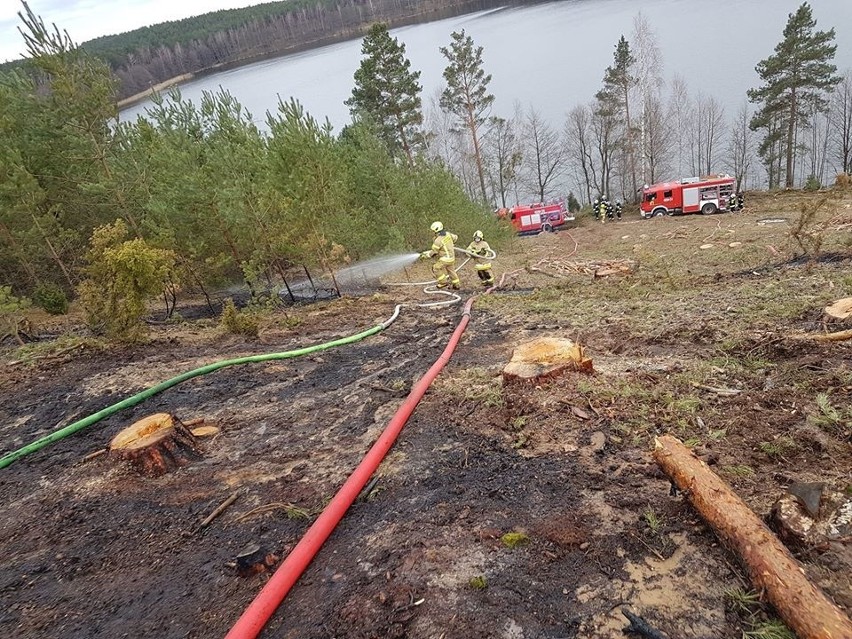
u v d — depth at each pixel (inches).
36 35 418.3
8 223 481.7
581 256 725.3
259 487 160.2
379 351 288.0
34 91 454.9
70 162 494.0
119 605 120.8
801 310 221.1
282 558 126.3
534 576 106.6
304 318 387.5
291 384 247.8
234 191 411.8
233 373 267.7
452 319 351.3
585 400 170.9
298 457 175.2
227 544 135.9
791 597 84.3
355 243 509.0
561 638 92.6
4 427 236.1
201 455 185.5
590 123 1711.4
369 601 107.0
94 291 327.6
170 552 136.9
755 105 1953.7
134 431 180.9
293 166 478.6
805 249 393.4
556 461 143.6
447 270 480.4
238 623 102.3
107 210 532.1
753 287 302.0
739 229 773.3
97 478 177.5
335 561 120.7
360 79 1129.4
